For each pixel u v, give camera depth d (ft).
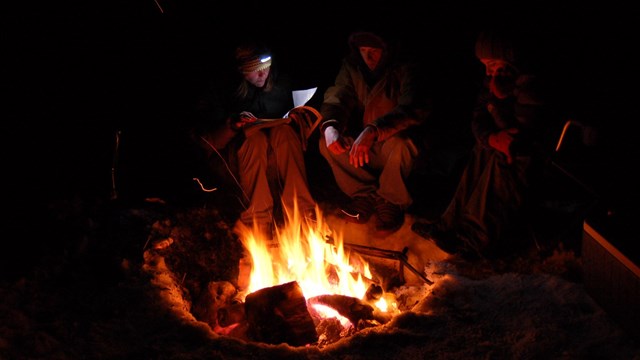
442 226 14.90
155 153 18.54
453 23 19.81
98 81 20.75
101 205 16.02
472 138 17.93
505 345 11.27
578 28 18.28
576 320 11.73
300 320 12.02
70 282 13.16
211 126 15.25
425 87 15.03
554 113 13.66
